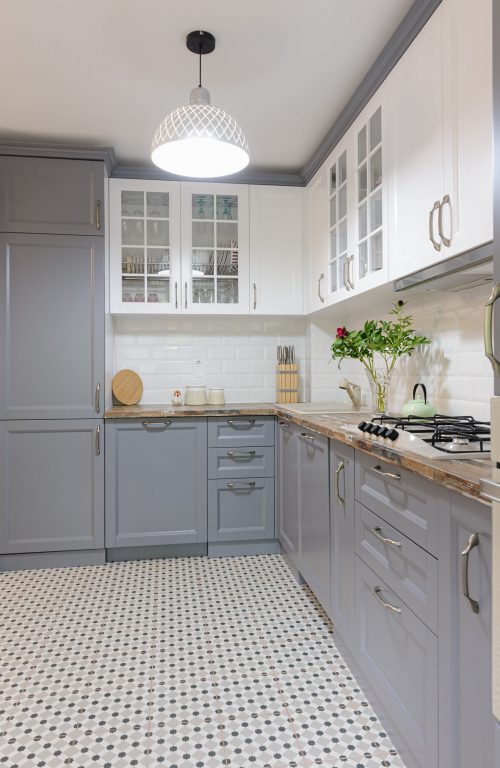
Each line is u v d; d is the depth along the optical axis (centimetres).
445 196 156
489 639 96
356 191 236
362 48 202
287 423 279
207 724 157
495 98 94
